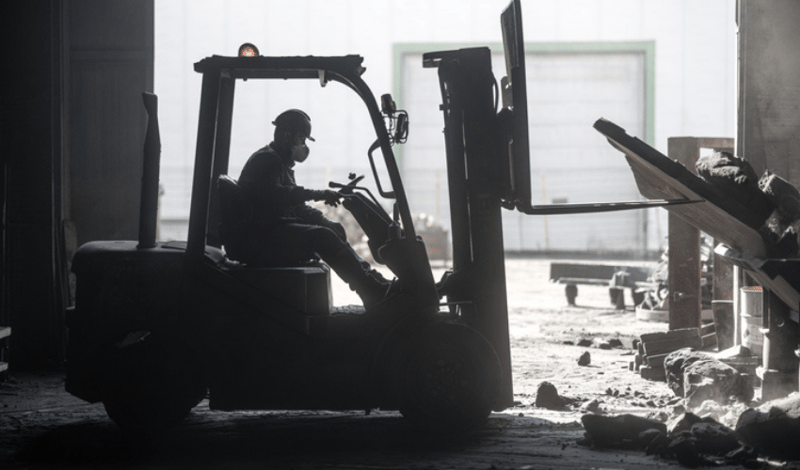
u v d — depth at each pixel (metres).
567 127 31.84
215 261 6.61
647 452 6.11
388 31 31.98
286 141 6.88
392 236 6.67
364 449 6.40
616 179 31.80
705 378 7.42
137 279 6.54
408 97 32.22
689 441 5.82
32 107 10.09
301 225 6.67
